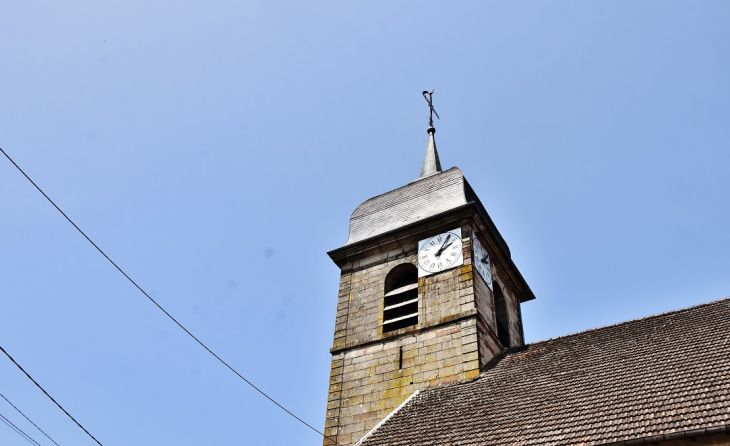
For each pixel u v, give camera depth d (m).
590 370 16.78
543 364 18.83
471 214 23.62
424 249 24.25
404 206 26.72
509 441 13.74
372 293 24.33
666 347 16.62
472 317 21.23
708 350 15.43
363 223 27.39
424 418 17.27
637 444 12.16
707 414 12.20
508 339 24.12
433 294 22.75
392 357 21.88
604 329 19.98
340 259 26.12
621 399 14.10
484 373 19.91
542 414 14.70
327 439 20.91
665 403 13.19
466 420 16.00
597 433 12.84
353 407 21.30
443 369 20.55
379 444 16.19
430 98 32.94
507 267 26.30
